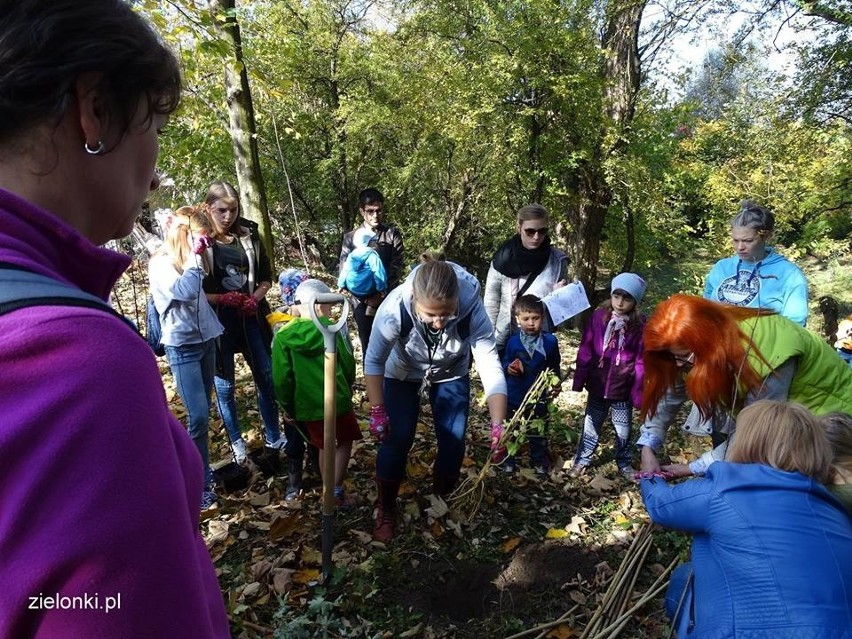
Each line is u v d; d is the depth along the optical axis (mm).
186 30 4324
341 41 13250
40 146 611
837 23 8562
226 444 4258
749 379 2277
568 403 5395
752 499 1809
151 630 550
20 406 517
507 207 12086
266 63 8117
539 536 3457
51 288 574
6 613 518
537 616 2877
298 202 14703
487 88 9469
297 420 3365
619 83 9523
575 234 10594
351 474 3951
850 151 9945
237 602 2783
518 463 4258
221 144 8414
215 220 3756
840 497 1880
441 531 3420
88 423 524
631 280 3883
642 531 3098
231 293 3744
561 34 8891
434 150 12531
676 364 2582
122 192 700
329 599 2879
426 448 4344
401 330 3041
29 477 504
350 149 13781
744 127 11172
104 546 517
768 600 1674
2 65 570
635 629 2693
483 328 3189
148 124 705
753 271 3553
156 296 3193
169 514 568
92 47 600
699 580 1898
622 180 9703
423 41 12250
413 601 2959
